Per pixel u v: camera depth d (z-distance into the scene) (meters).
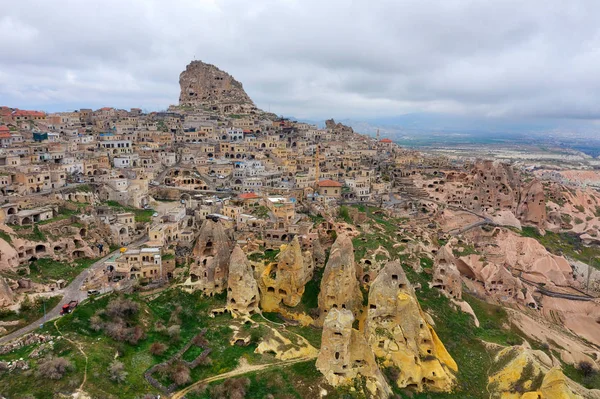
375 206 192.25
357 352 85.81
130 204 162.75
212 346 91.81
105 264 110.25
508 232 186.38
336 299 106.94
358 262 124.25
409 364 93.00
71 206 138.25
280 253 118.06
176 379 79.94
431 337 98.06
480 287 151.00
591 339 146.50
